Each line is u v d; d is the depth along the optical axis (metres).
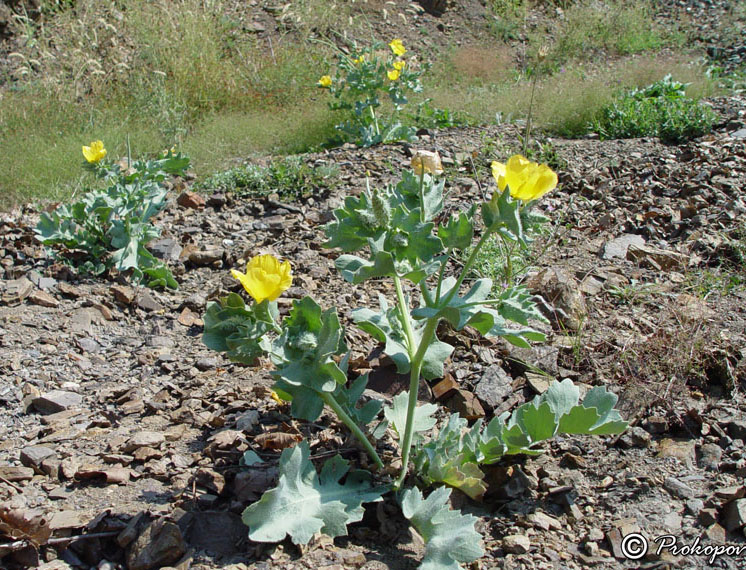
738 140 6.21
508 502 2.40
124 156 6.93
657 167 5.74
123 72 8.70
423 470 2.38
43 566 2.13
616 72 9.75
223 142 7.44
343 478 2.42
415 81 7.27
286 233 5.00
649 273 4.07
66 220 4.52
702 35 12.51
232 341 2.04
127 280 4.36
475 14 13.05
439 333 3.31
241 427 2.76
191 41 9.28
